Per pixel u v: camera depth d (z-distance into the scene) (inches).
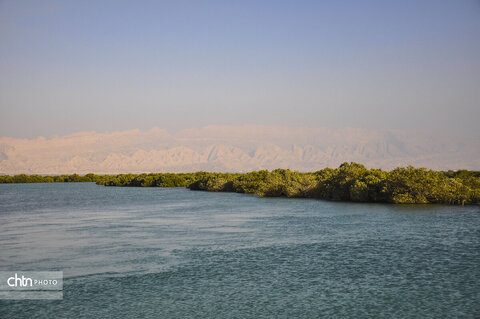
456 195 2667.3
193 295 891.4
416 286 934.4
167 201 3464.6
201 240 1512.1
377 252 1274.6
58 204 3368.6
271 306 823.1
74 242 1503.4
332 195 3203.7
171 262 1173.7
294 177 3722.9
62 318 775.7
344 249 1323.8
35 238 1606.8
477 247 1331.2
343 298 863.7
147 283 978.1
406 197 2731.3
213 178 5270.7
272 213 2356.1
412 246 1355.8
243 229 1764.3
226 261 1181.1
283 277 1017.5
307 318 762.8
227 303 841.5
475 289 909.8
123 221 2118.6
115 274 1056.2
